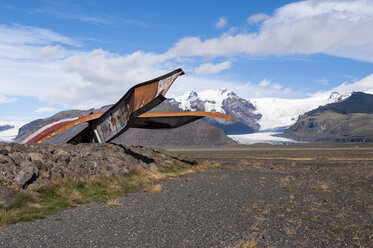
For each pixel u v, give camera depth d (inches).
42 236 447.2
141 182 1036.5
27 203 618.5
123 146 1652.3
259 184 1066.1
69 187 766.5
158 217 574.2
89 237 446.9
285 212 629.6
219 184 1055.6
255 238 452.4
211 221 548.1
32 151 891.4
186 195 825.5
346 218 581.9
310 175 1387.8
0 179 653.9
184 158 2075.5
